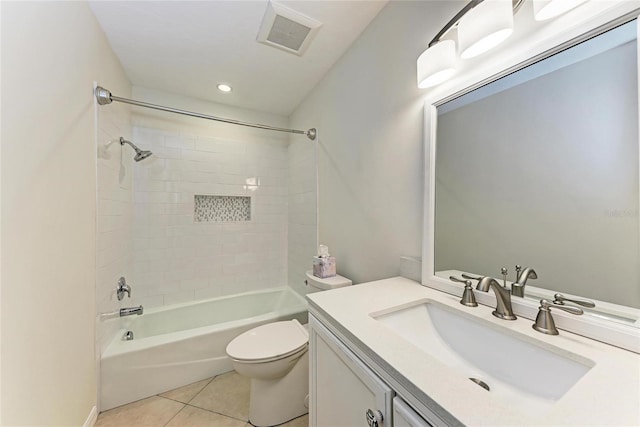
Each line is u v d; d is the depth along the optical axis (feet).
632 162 1.96
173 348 5.41
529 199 2.64
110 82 5.53
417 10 3.99
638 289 1.94
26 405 2.72
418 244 4.00
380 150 4.83
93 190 4.59
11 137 2.52
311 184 7.84
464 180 3.29
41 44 3.00
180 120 7.96
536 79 2.56
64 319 3.53
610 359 1.82
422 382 1.65
